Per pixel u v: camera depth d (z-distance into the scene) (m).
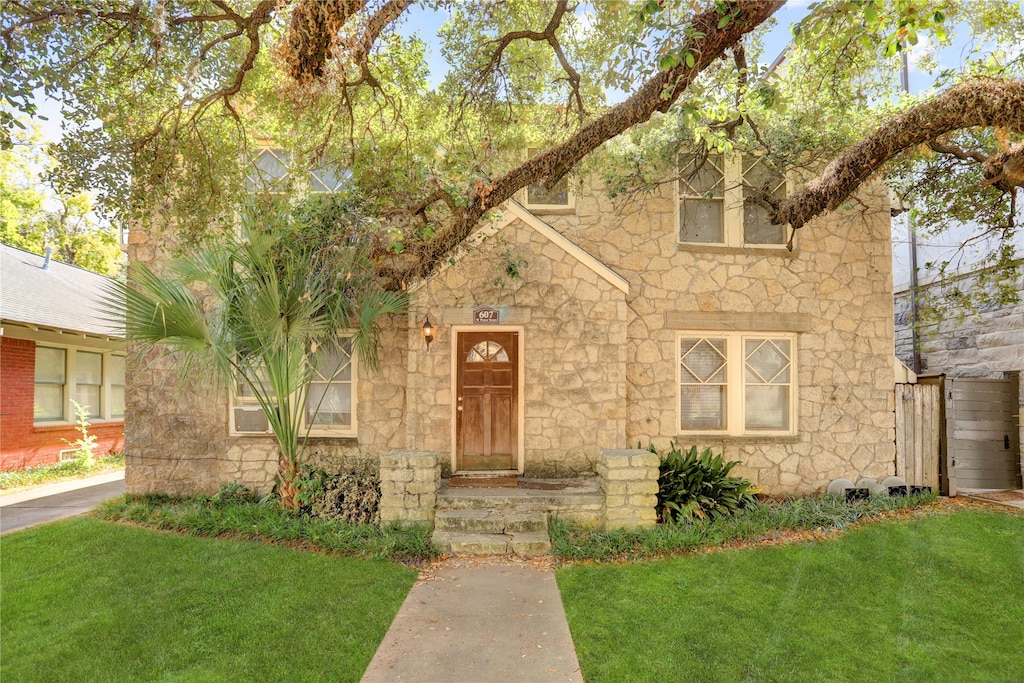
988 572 4.96
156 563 5.24
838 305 8.17
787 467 7.95
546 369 7.39
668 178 8.12
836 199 6.40
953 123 5.21
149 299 5.73
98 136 5.66
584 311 7.43
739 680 3.41
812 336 8.12
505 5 6.48
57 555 5.44
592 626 4.09
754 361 8.22
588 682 3.40
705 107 6.14
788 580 4.86
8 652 3.73
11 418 10.23
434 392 7.32
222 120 6.53
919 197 7.90
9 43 4.66
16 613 4.27
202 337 6.00
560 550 5.58
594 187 8.17
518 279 7.40
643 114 5.42
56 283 12.62
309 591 4.66
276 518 6.32
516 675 3.47
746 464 7.92
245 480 7.70
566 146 5.67
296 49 4.89
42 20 4.68
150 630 4.02
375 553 5.50
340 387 7.92
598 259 8.07
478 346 7.74
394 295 6.91
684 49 4.48
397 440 7.69
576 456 7.34
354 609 4.36
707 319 8.02
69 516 7.14
